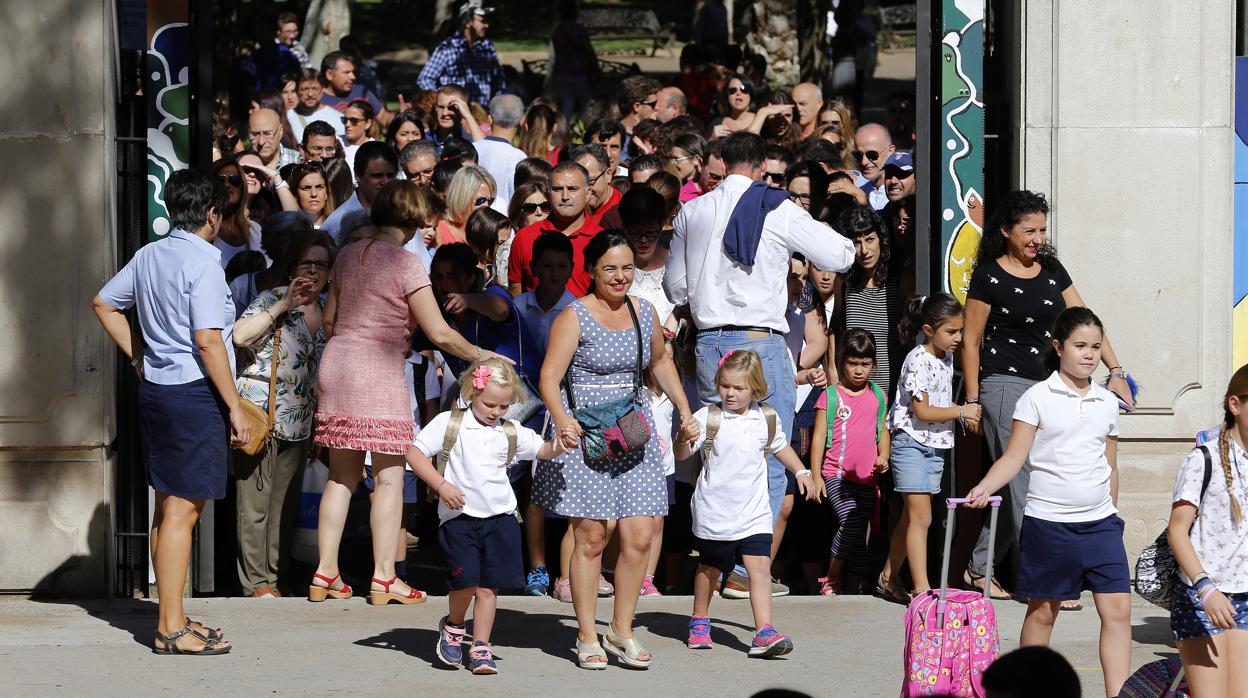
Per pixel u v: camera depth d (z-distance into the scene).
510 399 12.94
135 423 16.34
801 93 26.47
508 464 13.04
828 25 49.06
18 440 15.86
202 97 16.33
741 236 15.05
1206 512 11.23
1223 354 17.03
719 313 15.32
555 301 15.77
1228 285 17.02
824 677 13.23
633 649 13.38
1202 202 16.89
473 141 24.89
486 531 13.00
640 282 16.72
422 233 17.78
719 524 13.75
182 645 13.58
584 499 12.96
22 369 15.84
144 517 16.42
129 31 16.86
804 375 16.75
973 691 11.18
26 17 15.70
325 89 29.78
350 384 14.95
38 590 16.03
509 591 17.27
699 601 14.12
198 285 13.12
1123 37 16.75
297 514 16.77
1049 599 12.35
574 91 41.22
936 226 17.11
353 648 13.93
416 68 65.19
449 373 16.94
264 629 14.62
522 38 73.25
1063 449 12.16
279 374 16.11
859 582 17.05
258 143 22.30
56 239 15.80
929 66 16.89
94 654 13.65
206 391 13.41
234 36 46.75
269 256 17.52
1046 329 15.37
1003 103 17.20
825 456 16.91
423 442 12.84
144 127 16.34
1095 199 16.84
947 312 15.55
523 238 17.22
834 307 17.50
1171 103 16.83
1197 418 17.05
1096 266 16.89
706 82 32.16
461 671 13.21
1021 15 16.75
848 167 22.45
